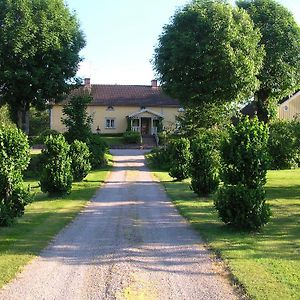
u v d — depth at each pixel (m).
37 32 35.44
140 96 60.84
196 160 16.75
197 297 6.07
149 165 31.41
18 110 39.66
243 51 33.81
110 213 13.48
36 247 9.05
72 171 21.84
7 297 6.13
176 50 33.56
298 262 7.72
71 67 38.59
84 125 30.69
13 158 12.02
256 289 6.29
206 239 9.69
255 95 42.81
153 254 8.45
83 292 6.32
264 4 39.97
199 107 30.92
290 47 39.12
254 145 10.86
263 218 10.46
